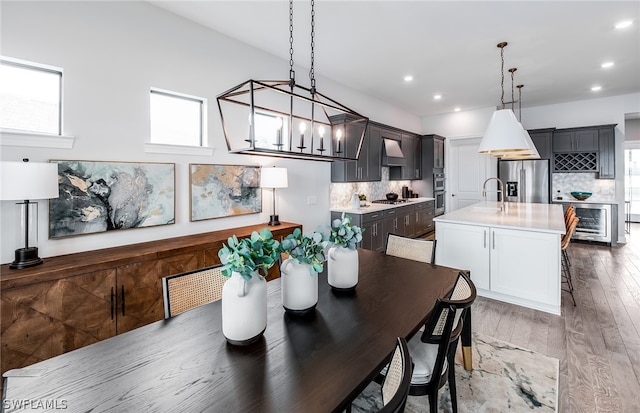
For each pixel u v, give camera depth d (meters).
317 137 4.51
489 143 3.25
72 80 2.37
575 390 1.92
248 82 1.40
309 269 1.45
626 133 7.10
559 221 3.38
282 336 1.25
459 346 2.44
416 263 2.25
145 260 2.32
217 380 0.97
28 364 1.82
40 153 2.21
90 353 1.11
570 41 3.51
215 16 3.00
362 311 1.47
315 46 3.63
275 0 2.73
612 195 5.95
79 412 0.83
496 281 3.28
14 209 2.13
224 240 2.84
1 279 1.74
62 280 1.94
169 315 1.55
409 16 2.98
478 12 2.91
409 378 0.76
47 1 2.25
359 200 5.09
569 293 3.46
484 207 4.72
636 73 4.55
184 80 3.03
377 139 5.57
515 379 2.03
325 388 0.93
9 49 2.11
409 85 5.06
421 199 6.68
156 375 0.99
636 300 3.23
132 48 2.68
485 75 4.60
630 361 2.19
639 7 2.83
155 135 2.95
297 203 4.26
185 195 3.06
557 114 6.38
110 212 2.54
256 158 3.69
